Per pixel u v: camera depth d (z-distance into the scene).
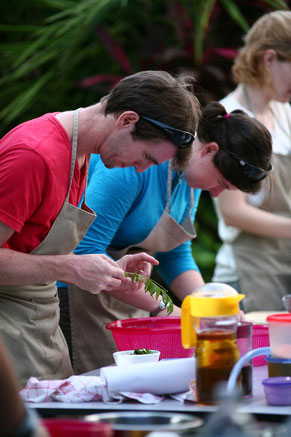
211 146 5.48
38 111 12.61
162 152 4.54
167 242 6.02
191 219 6.22
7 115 12.49
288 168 7.44
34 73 12.64
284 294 7.51
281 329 3.95
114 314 6.05
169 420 2.80
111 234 5.54
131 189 5.51
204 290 3.62
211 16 11.85
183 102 4.49
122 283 4.80
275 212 7.46
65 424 2.56
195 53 11.90
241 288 7.48
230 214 7.24
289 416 3.33
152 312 5.73
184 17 11.94
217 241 12.45
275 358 3.92
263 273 7.45
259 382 4.18
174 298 10.38
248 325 3.90
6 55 12.35
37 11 13.22
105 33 11.77
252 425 2.65
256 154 5.43
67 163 4.48
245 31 11.59
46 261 4.44
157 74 4.51
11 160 4.26
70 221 4.66
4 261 4.34
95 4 11.52
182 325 3.86
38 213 4.46
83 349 5.98
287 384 3.51
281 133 7.47
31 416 2.32
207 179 5.61
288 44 6.77
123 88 4.47
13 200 4.23
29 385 3.83
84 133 4.57
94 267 4.48
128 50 12.95
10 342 4.57
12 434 2.23
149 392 3.76
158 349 4.63
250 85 7.17
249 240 7.46
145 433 2.66
